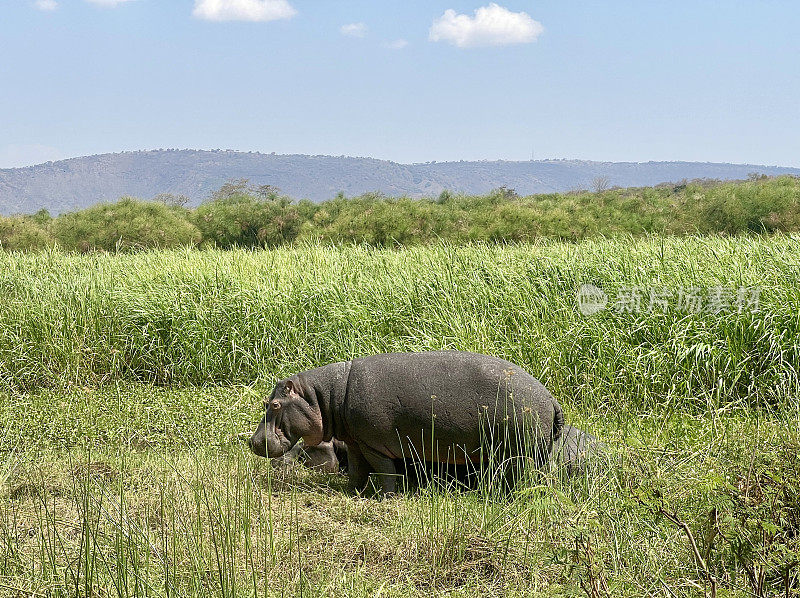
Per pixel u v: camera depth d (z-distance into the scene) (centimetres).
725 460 506
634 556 448
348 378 631
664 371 862
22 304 1124
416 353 633
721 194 2752
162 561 455
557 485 550
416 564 491
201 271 1194
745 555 425
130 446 747
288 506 595
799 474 458
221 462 673
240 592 440
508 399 583
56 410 864
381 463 622
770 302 894
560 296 1012
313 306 1083
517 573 470
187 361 1050
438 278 1079
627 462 529
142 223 2900
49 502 592
